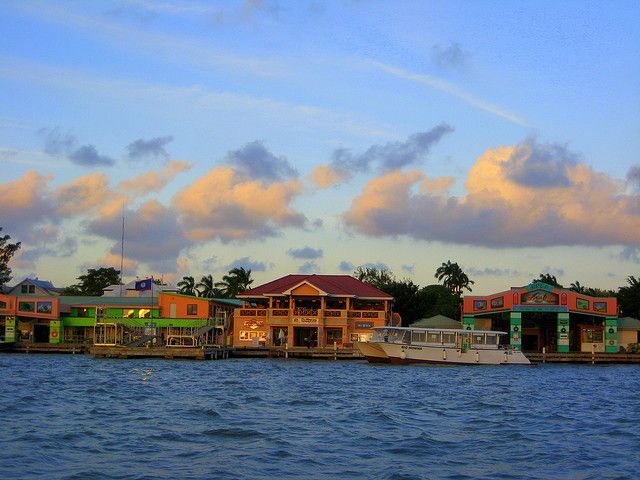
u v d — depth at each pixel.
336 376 73.62
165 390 57.16
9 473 28.05
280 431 37.59
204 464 29.97
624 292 136.75
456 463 30.98
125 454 31.67
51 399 50.28
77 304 127.25
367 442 35.03
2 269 148.00
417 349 91.75
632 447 34.84
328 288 114.81
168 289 152.75
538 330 121.56
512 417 44.47
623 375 81.06
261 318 114.25
